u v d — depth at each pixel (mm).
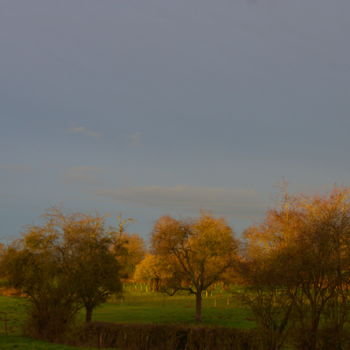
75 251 33562
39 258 31156
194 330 23797
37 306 29500
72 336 27156
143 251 100375
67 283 30234
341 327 18297
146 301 72312
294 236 21844
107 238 37594
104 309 60969
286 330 19562
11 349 23156
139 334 25219
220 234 50188
